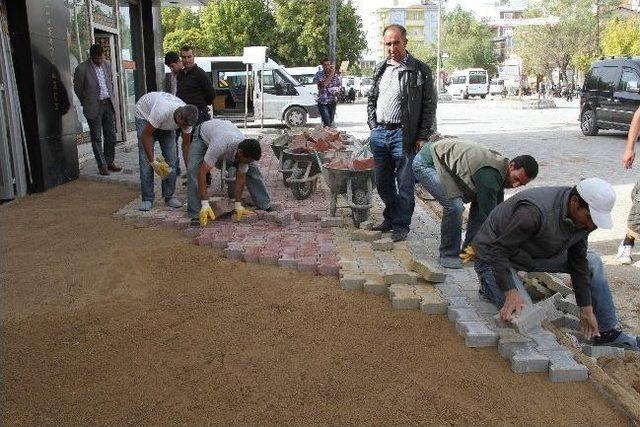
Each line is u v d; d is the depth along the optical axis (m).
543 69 60.38
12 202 8.48
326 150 8.33
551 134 18.81
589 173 11.45
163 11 55.19
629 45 45.84
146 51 16.88
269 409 3.48
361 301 4.87
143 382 3.74
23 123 8.95
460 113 30.34
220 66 22.89
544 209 3.74
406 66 5.93
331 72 16.39
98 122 10.21
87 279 5.33
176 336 4.29
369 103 6.41
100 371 3.86
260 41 45.84
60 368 3.90
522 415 3.45
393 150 6.23
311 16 44.88
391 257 5.76
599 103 17.52
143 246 6.25
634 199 6.01
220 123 6.60
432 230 6.91
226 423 3.36
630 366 4.16
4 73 8.48
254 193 7.39
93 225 7.12
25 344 4.20
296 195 8.24
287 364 3.94
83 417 3.42
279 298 4.91
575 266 4.08
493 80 61.19
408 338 4.27
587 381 3.78
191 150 6.76
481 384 3.73
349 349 4.12
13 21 8.67
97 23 13.61
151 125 7.03
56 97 9.60
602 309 4.39
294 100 22.14
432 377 3.79
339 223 6.89
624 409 3.47
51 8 9.44
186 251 6.04
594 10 56.78
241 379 3.77
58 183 9.67
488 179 4.77
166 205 7.91
